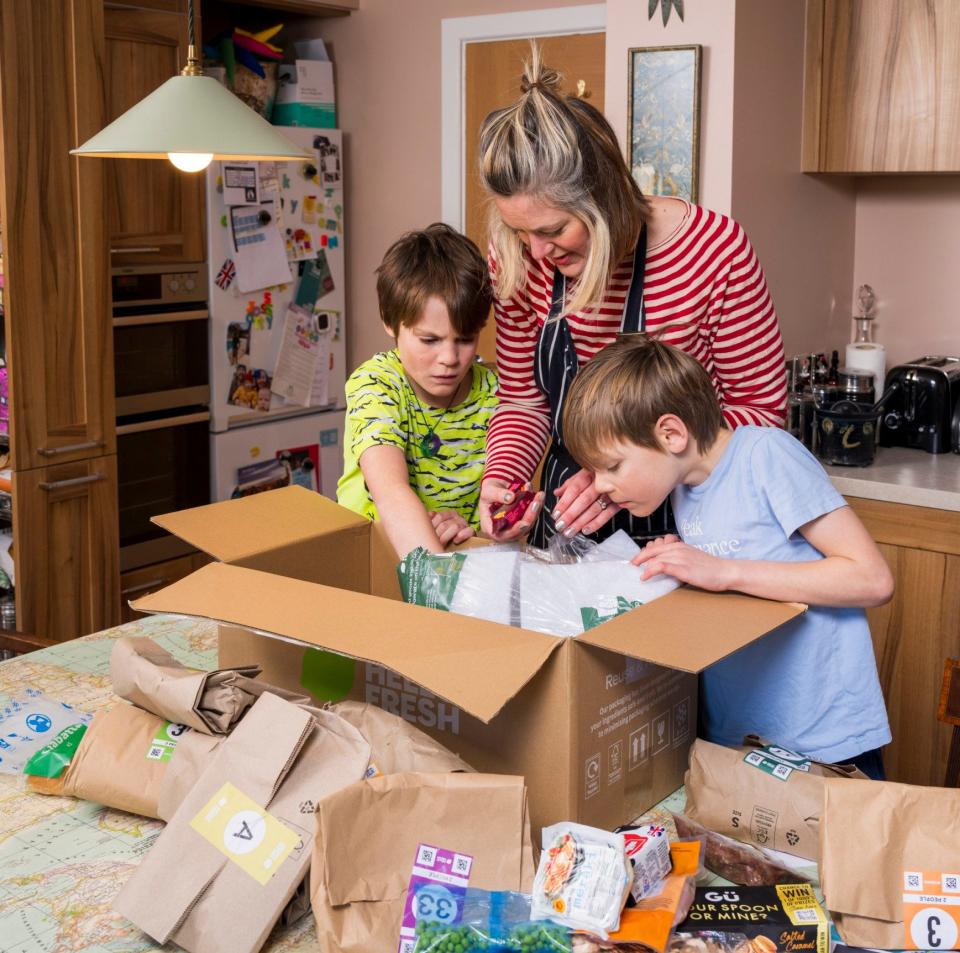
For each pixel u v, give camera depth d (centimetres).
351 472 169
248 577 125
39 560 326
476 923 92
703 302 158
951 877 95
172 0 351
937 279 312
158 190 357
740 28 260
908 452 286
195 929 98
